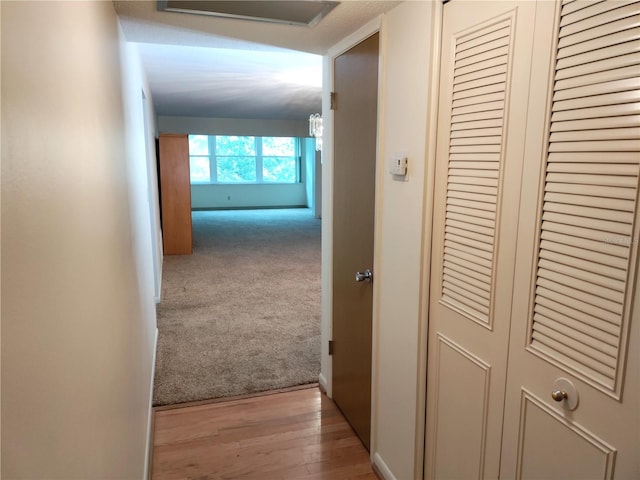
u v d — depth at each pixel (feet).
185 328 12.37
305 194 43.32
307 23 6.35
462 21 4.63
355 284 7.50
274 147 42.52
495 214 4.35
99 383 3.28
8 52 1.70
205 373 9.86
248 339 11.66
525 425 4.18
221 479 6.74
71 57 2.83
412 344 5.81
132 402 5.30
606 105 3.22
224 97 21.03
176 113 29.76
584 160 3.42
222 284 16.63
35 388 1.87
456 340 5.10
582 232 3.46
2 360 1.54
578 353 3.57
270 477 6.81
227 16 5.92
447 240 5.14
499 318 4.42
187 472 6.88
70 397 2.43
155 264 14.53
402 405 6.15
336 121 7.84
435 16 4.98
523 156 3.98
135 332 6.19
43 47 2.19
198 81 16.49
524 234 4.03
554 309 3.77
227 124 33.17
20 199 1.78
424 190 5.33
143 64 13.15
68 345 2.43
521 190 4.02
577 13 3.38
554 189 3.69
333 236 8.32
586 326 3.48
